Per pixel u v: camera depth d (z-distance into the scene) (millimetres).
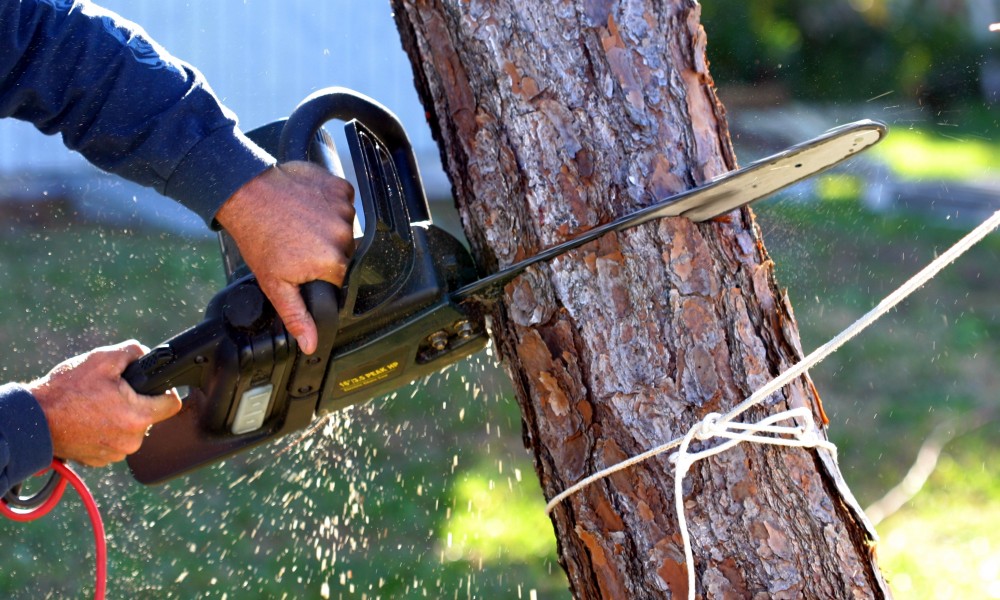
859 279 7781
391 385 2104
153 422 2121
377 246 1907
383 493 5016
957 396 6191
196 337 2023
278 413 2143
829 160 1789
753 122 11586
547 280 1859
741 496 1862
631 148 1818
